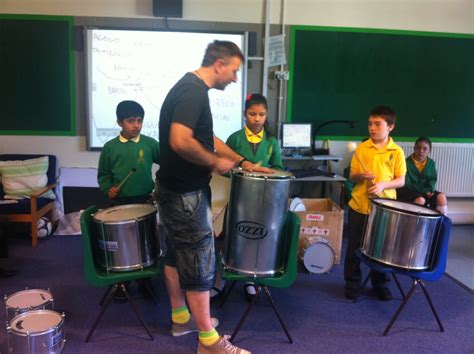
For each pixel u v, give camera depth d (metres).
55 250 3.54
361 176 2.60
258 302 2.72
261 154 2.69
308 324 2.46
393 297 2.84
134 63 3.98
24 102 4.04
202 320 2.04
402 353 2.20
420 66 4.34
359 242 2.72
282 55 4.09
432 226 2.21
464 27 4.32
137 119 2.60
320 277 3.16
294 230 2.14
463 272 3.27
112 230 2.12
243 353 2.05
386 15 4.20
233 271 2.21
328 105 4.28
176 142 1.72
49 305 2.31
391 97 4.35
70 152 4.13
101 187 2.68
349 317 2.56
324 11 4.13
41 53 3.97
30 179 3.78
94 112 4.02
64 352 2.13
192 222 1.93
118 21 3.95
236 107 4.12
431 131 4.48
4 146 4.09
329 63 4.21
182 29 3.96
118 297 2.67
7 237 3.23
